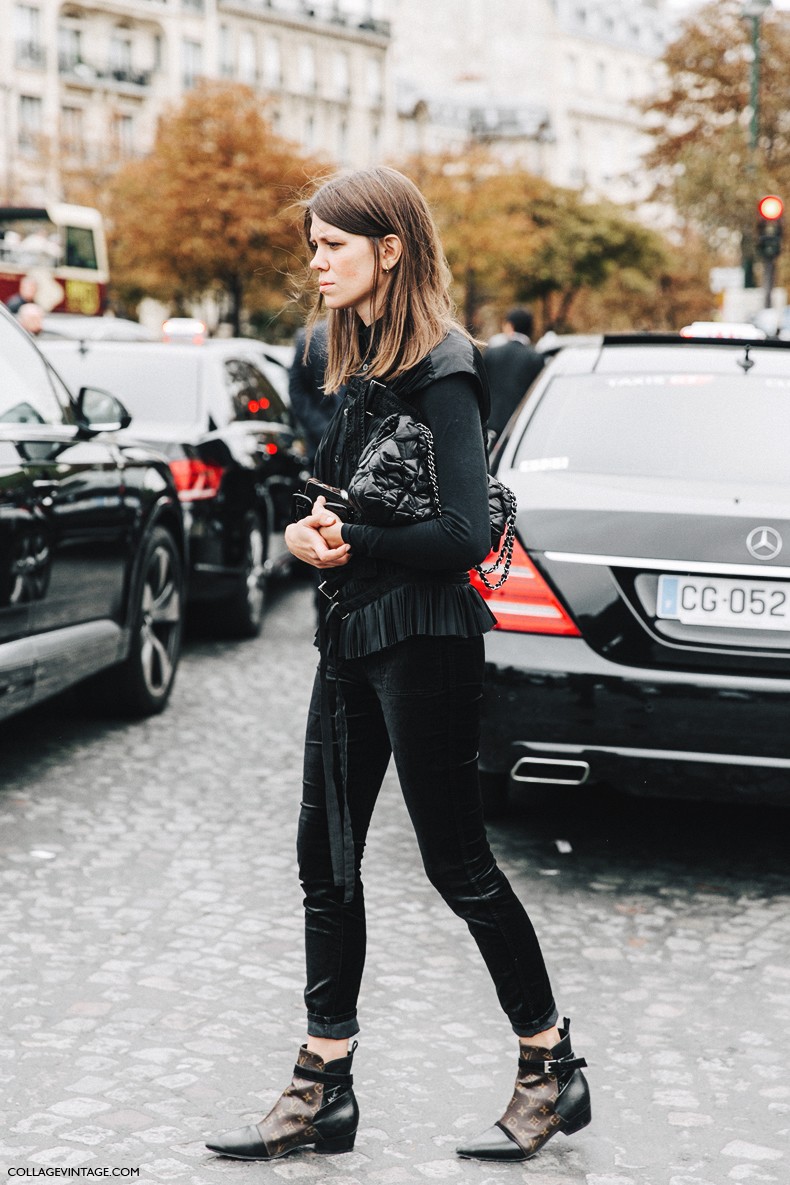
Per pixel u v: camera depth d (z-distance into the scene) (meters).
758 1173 3.05
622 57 110.69
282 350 15.75
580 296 73.44
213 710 7.41
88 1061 3.48
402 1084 3.42
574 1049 3.64
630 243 68.00
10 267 23.56
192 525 8.84
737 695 4.46
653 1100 3.38
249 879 4.86
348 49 81.69
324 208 2.84
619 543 4.56
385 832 5.46
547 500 4.73
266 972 4.07
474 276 61.47
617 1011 3.88
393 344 2.83
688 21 38.25
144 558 6.83
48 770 6.17
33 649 5.43
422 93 93.62
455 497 2.78
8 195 53.53
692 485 4.85
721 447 5.09
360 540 2.82
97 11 66.12
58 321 20.03
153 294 47.72
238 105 45.19
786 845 5.39
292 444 10.88
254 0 74.81
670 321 74.31
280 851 5.16
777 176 32.81
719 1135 3.21
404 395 2.83
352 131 82.62
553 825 5.54
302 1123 3.07
